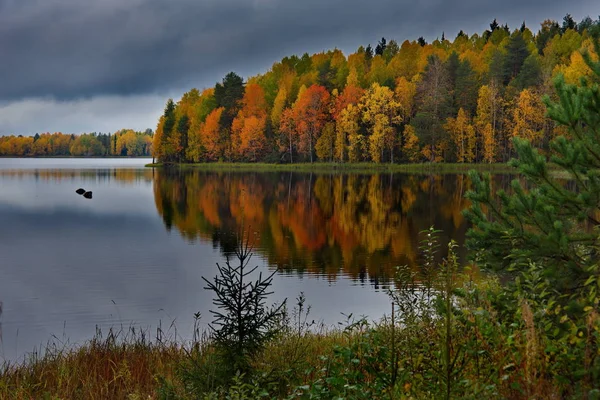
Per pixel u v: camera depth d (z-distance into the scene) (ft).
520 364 11.57
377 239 87.61
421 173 254.27
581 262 18.83
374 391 13.99
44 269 67.36
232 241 88.63
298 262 69.62
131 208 141.59
